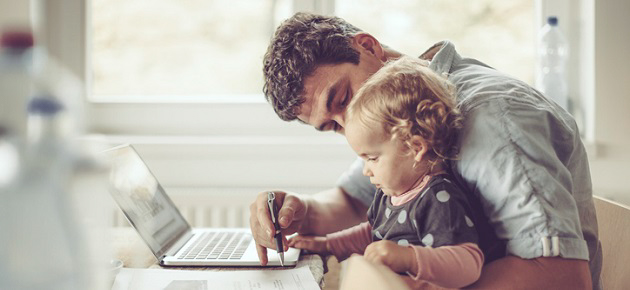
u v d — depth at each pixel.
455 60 1.06
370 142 0.92
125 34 2.00
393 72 0.94
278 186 1.85
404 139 0.89
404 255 0.77
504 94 0.89
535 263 0.81
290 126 1.97
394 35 1.95
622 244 1.02
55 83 0.54
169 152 1.85
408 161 0.91
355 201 1.28
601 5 1.79
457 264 0.78
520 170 0.83
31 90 0.52
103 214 0.60
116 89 2.01
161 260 1.00
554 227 0.81
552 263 0.80
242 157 1.85
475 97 0.90
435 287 0.82
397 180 0.92
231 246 1.11
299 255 1.07
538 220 0.81
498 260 0.83
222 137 1.97
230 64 1.99
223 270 0.96
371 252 0.77
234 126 1.98
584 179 0.98
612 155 1.80
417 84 0.91
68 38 1.98
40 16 1.94
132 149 1.24
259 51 1.98
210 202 1.81
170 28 1.99
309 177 1.85
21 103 0.51
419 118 0.88
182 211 1.81
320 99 1.03
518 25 1.94
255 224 1.08
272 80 1.05
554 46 1.85
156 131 1.98
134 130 1.98
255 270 0.96
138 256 1.06
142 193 1.14
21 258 0.48
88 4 1.99
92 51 2.00
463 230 0.83
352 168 1.30
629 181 1.80
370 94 0.93
